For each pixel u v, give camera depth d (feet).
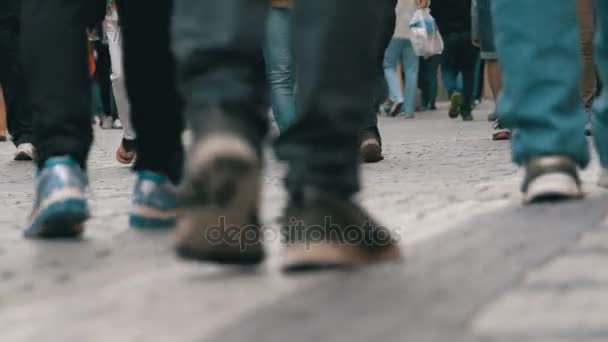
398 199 22.45
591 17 44.68
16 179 38.68
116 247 16.97
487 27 56.24
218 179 11.73
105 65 82.64
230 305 11.28
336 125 12.60
